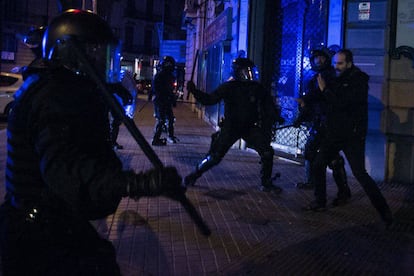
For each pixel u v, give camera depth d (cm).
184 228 429
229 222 452
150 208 490
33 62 183
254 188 595
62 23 168
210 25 1359
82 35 168
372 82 648
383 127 644
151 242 392
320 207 495
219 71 1148
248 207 507
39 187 160
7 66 3125
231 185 610
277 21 880
